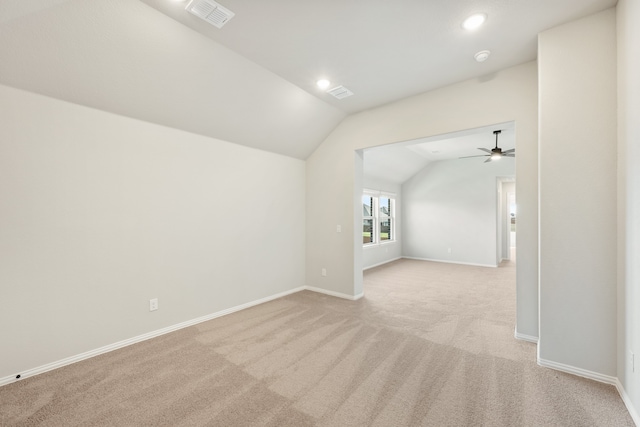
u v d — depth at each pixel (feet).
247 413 5.80
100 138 8.27
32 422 5.53
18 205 6.95
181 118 9.83
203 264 10.89
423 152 21.62
